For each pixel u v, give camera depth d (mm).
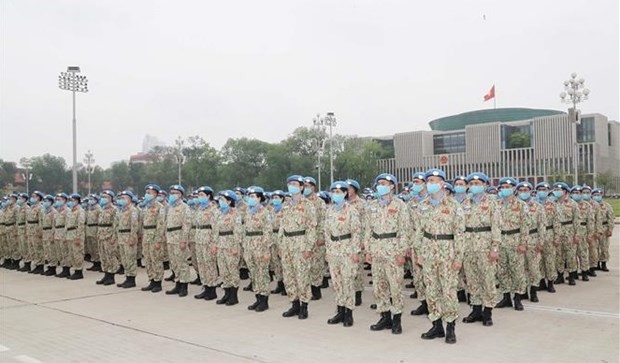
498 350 6547
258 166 81500
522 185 9789
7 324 8570
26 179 78688
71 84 31844
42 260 14867
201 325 8273
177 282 11188
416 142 82188
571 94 31469
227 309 9531
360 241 8188
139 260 16266
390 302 7820
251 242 9398
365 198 12117
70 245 13594
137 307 9797
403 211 7543
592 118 69438
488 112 88562
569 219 11406
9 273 14945
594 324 7785
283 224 8859
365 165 77625
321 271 10445
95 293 11383
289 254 8766
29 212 14859
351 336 7445
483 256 7930
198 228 10617
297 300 8914
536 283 9562
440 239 7043
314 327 8039
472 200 8352
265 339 7340
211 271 10547
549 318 8242
